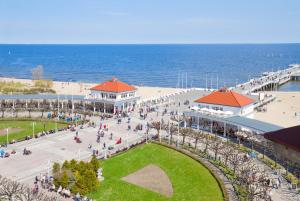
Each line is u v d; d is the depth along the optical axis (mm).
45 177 77188
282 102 182250
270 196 68625
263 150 98562
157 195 71812
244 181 72688
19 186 71688
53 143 103750
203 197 70562
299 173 82312
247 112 131250
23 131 117750
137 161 90812
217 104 128500
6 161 87875
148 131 118125
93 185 72250
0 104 153000
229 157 88250
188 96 185125
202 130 123000
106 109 150750
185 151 97312
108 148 99938
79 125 124812
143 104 162625
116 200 69188
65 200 67125
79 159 90562
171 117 139250
